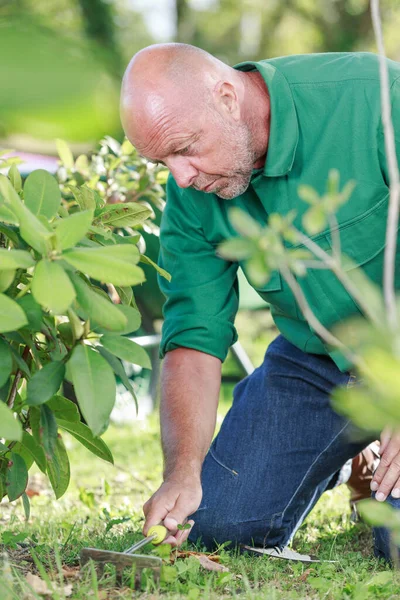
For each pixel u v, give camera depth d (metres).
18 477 1.60
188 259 2.31
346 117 2.07
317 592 1.61
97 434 1.21
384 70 0.83
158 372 4.98
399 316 0.60
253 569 1.81
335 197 0.69
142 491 3.07
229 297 2.33
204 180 1.96
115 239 1.74
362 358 0.64
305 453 2.29
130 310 1.39
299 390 2.34
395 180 0.79
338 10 11.68
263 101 2.06
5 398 1.56
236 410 2.41
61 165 3.15
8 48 0.19
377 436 2.26
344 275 0.74
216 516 2.20
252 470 2.26
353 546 2.34
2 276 1.29
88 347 1.29
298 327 2.34
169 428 2.05
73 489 3.23
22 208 1.09
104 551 1.53
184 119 1.84
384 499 2.00
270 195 2.12
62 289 1.10
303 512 2.34
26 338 1.45
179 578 1.61
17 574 1.41
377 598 1.55
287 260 0.75
